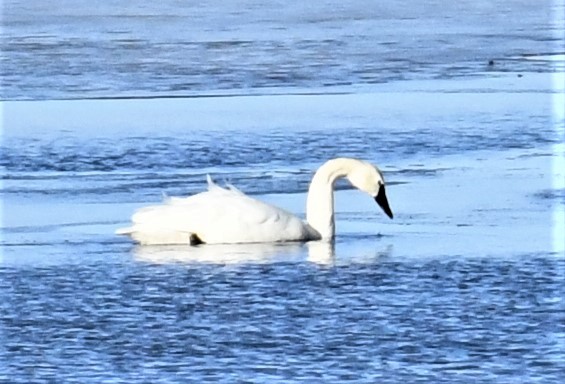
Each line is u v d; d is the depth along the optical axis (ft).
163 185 68.08
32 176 70.44
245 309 47.62
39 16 146.61
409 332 44.73
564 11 149.59
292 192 67.05
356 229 59.77
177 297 49.32
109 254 55.47
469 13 148.56
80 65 110.11
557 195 64.85
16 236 58.34
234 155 75.20
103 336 44.93
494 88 96.63
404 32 131.03
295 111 88.28
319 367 41.50
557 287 49.83
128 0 163.22
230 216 57.11
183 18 145.18
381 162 73.36
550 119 84.33
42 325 46.19
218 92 96.84
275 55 115.44
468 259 53.72
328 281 51.01
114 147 77.15
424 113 87.04
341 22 140.67
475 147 76.89
